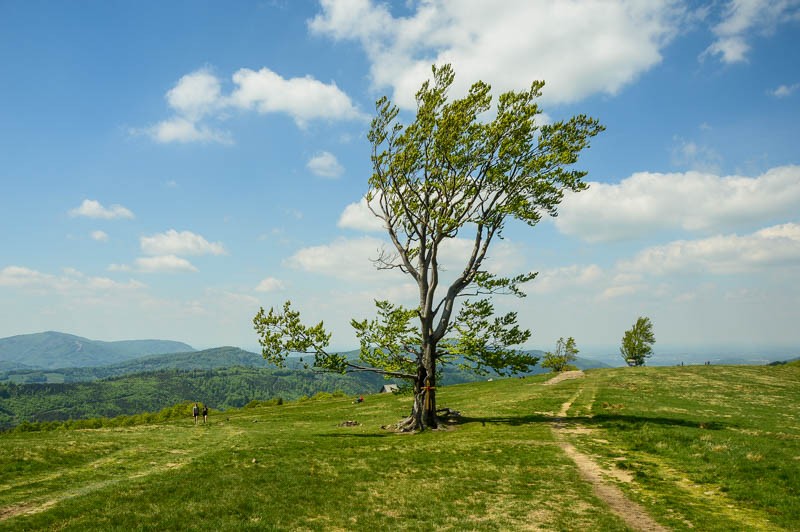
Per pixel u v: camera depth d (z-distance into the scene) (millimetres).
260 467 26375
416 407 41188
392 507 19609
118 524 17078
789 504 18047
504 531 16422
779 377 74750
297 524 17438
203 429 51125
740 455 24984
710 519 17000
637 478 22938
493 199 42562
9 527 16906
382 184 44375
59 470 28000
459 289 42844
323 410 74625
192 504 19359
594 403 51250
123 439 40000
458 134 40062
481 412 50000
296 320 39250
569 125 42344
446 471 25469
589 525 16797
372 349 41250
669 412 43469
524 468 25516
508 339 41062
